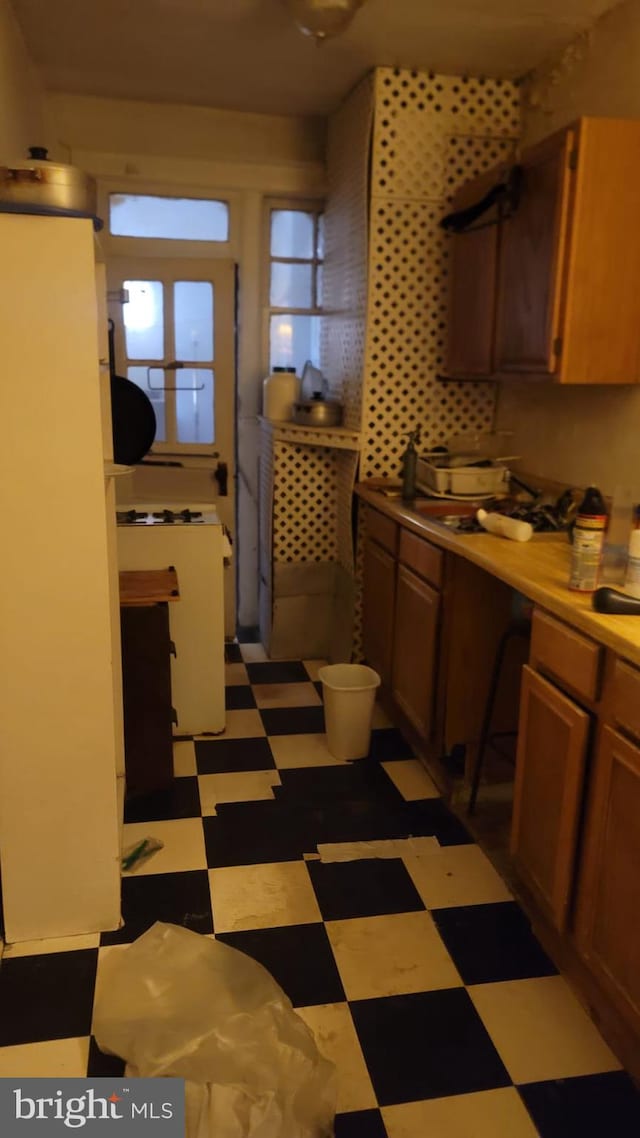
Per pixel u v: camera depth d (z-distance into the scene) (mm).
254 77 3256
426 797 2678
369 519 3336
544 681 1910
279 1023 1645
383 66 3051
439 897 2186
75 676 1854
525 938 2045
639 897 1550
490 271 2873
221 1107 1455
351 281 3453
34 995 1811
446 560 2555
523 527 2377
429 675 2699
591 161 2342
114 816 1949
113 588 2191
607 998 1733
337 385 3738
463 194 3096
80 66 3193
